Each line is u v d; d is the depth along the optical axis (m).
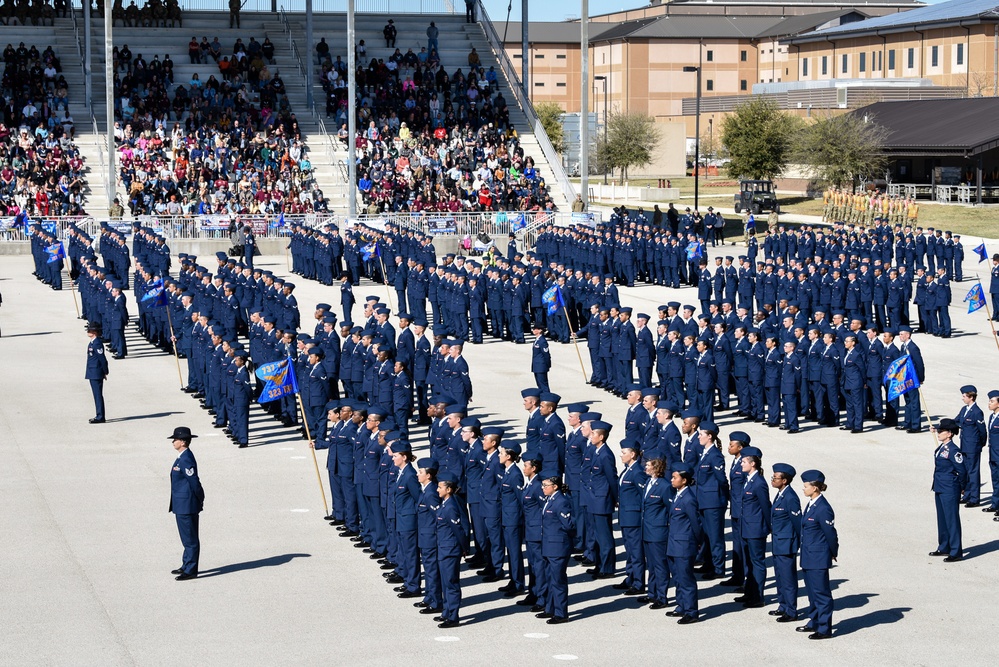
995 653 17.61
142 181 65.88
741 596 20.12
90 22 80.00
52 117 69.12
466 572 21.70
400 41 83.94
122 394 35.34
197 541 20.95
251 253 58.81
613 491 20.94
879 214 76.81
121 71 75.38
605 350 35.38
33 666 17.23
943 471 21.62
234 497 25.69
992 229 75.06
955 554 21.72
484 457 21.66
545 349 34.47
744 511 19.44
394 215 64.00
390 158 71.12
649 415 24.97
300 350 33.00
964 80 118.56
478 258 61.75
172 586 20.50
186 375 38.00
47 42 77.75
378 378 29.95
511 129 76.38
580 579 21.14
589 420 21.78
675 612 19.17
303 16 85.81
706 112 136.00
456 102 77.88
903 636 18.27
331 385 32.31
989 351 41.25
